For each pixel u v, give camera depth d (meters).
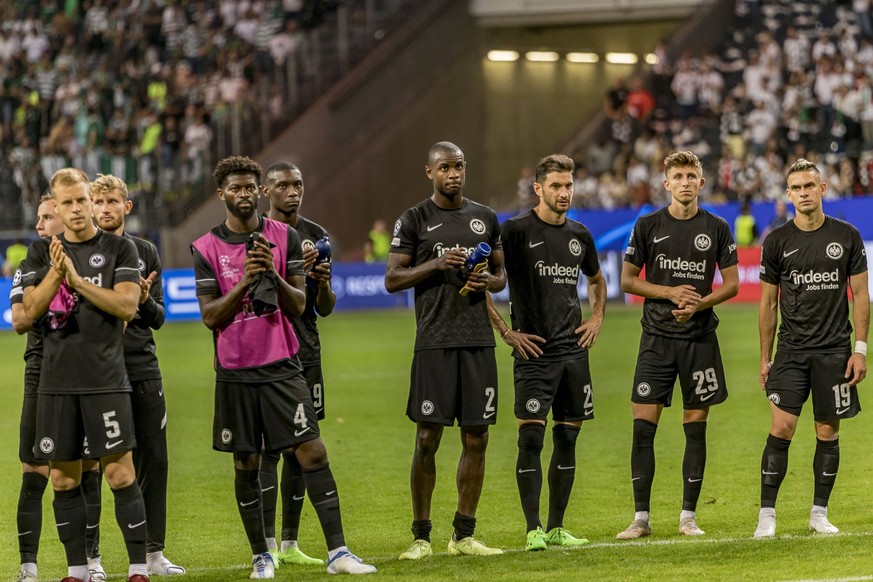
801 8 54.66
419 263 12.38
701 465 12.98
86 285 10.59
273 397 11.31
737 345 31.08
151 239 50.97
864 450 17.23
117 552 13.16
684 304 12.84
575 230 12.91
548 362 12.64
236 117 52.75
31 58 56.00
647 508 12.85
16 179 51.12
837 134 48.19
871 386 23.59
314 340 12.78
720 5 56.16
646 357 13.16
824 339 12.56
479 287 11.93
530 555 11.81
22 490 11.52
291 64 55.25
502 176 61.38
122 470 10.87
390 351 33.62
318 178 54.66
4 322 45.84
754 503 14.29
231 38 56.28
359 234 56.53
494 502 15.09
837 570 10.53
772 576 10.40
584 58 62.75
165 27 56.59
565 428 12.75
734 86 53.91
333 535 11.35
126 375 10.95
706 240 13.09
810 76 49.50
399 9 58.09
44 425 10.68
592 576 10.70
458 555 12.01
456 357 12.12
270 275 11.23
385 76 57.12
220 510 15.02
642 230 13.31
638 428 13.05
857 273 12.59
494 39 60.69
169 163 51.88
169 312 47.16
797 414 12.55
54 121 53.09
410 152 58.47
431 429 12.11
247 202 11.41
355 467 17.52
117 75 54.44
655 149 50.41
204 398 25.22
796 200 12.59
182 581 11.37
